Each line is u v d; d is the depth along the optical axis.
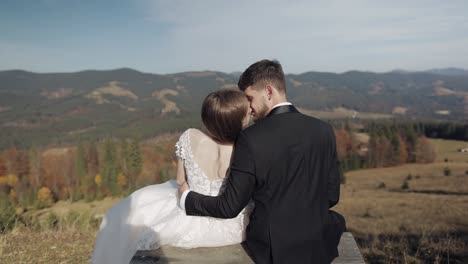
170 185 2.87
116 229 2.58
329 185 2.12
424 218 14.30
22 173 65.06
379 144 74.38
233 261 2.22
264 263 1.93
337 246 2.36
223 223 2.44
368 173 66.44
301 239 1.87
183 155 2.36
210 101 2.18
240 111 2.16
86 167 67.94
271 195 1.88
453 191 36.31
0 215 6.30
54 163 67.94
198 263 2.21
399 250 6.16
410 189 41.25
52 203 53.66
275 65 2.11
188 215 2.29
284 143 1.86
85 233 5.61
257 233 1.96
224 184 2.31
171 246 2.46
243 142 1.87
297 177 1.88
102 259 2.58
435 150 76.94
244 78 2.16
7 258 4.21
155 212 2.59
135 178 65.38
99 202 54.94
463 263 5.52
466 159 76.88
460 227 10.60
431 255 5.86
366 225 12.38
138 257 2.30
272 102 2.06
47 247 4.70
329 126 2.07
